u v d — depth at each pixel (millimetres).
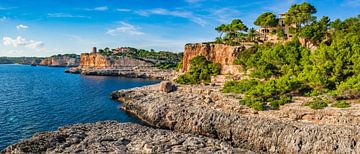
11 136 54188
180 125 61781
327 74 68500
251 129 51750
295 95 67875
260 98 64188
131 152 37250
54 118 69562
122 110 80938
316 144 43188
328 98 59906
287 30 130250
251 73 91000
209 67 115250
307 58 78500
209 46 130625
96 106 86312
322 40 96938
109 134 45312
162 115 66562
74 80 182500
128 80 185125
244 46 118625
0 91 120625
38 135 44719
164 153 36375
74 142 41469
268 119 53688
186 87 92375
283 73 83188
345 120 49594
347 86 57500
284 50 86875
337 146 41875
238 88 78188
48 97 103500
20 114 72688
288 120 53906
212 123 57438
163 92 94312
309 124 49844
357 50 67000
